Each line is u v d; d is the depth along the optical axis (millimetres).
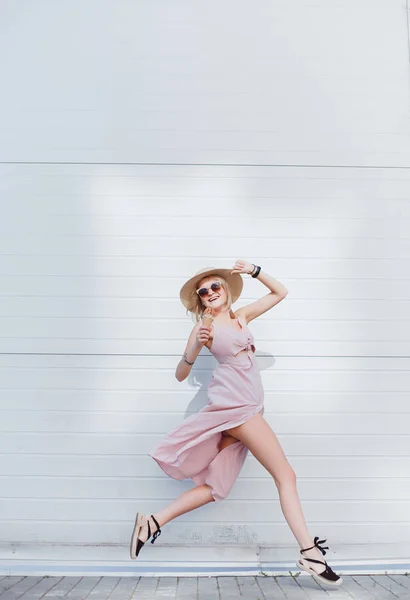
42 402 3592
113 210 3783
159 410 3598
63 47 3941
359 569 3322
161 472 3527
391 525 3494
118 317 3684
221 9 3992
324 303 3727
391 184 3850
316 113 3906
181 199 3803
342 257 3775
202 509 3475
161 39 3961
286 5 4004
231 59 3947
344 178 3850
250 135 3873
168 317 3689
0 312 3670
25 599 2762
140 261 3738
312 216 3809
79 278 3715
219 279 3354
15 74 3904
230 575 3262
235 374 3162
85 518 3465
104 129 3857
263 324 3697
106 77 3914
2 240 3738
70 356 3641
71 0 3988
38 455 3535
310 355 3672
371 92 3938
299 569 3318
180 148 3850
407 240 3799
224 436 3225
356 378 3656
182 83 3914
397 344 3699
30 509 3471
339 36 3990
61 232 3756
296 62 3955
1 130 3842
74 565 3352
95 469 3525
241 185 3824
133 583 3107
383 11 3973
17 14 3969
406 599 2746
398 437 3598
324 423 3602
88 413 3586
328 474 3545
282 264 3756
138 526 3068
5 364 3625
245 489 3500
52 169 3812
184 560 3387
